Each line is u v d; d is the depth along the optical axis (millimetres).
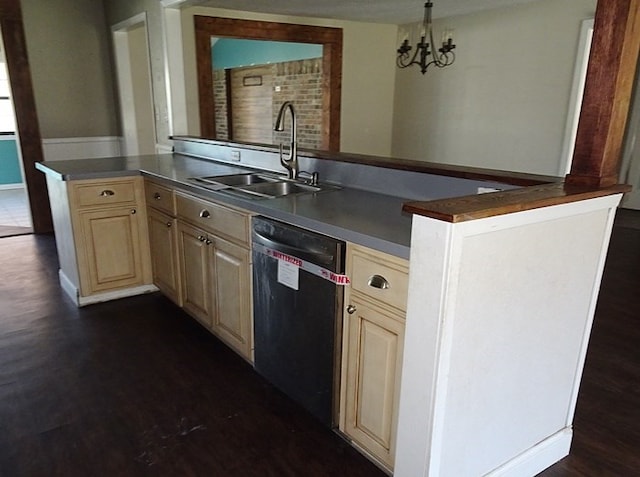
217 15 4988
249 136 8188
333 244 1751
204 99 5035
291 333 2064
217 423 2090
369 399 1770
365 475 1809
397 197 2299
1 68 6855
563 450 1925
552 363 1759
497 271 1429
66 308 3197
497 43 5234
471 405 1533
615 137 1573
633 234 4988
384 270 1596
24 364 2533
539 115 4969
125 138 5660
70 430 2035
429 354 1393
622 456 1937
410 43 6203
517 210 1371
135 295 3393
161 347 2723
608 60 1476
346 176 2572
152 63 4426
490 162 5535
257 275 2217
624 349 2756
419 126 6301
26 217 5645
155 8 4141
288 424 2088
